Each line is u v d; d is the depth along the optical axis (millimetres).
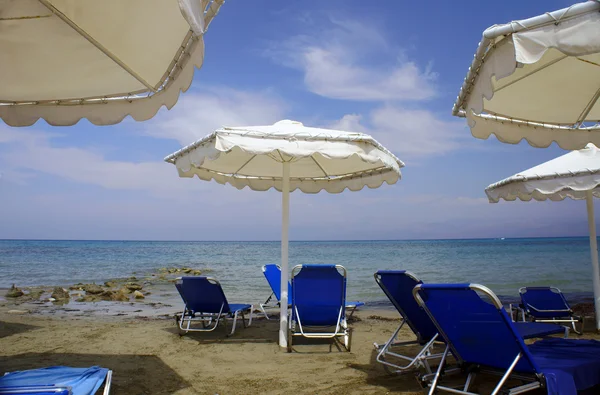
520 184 5258
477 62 2615
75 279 17234
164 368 4191
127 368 4172
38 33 2492
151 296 11508
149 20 2307
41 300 10508
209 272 20219
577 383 2777
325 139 4309
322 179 6859
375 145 4598
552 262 25422
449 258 31172
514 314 7027
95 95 3305
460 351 3107
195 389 3572
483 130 3723
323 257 33781
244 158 6109
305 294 5000
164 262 28984
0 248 54375
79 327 6367
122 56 2723
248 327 6379
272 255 39000
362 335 5816
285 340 5043
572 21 2037
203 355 4707
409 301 4012
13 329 6168
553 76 3277
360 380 3803
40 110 3484
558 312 5945
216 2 2180
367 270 20766
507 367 2891
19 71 2951
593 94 3545
